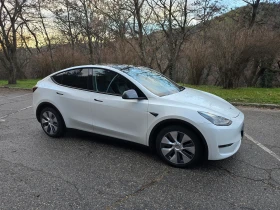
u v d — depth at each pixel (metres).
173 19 13.22
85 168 3.64
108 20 14.93
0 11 14.50
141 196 2.94
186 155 3.53
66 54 19.25
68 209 2.73
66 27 24.53
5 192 3.06
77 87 4.56
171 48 13.61
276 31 11.74
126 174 3.46
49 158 4.00
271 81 14.39
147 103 3.74
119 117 4.00
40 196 2.97
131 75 4.13
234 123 3.51
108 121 4.15
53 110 4.84
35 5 16.25
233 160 3.81
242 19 13.79
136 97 3.75
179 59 13.98
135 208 2.73
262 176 3.33
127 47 14.20
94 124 4.32
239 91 10.02
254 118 6.22
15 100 9.66
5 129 5.61
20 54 23.70
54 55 19.75
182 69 14.10
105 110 4.13
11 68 15.23
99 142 4.65
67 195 2.98
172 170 3.55
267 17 17.20
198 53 12.76
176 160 3.60
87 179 3.34
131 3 12.25
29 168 3.67
